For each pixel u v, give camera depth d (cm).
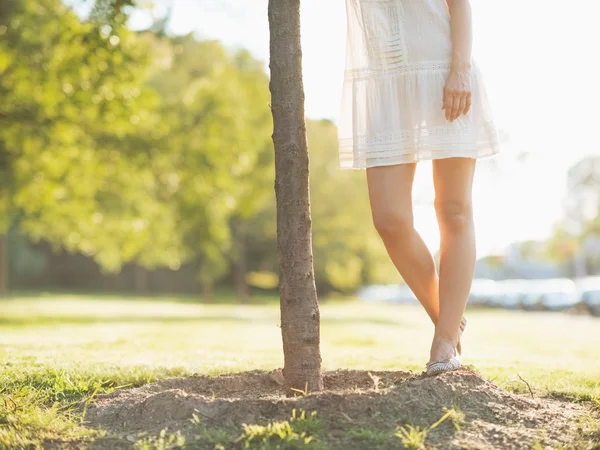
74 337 742
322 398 279
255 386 358
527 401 306
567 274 5653
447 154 336
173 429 274
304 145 317
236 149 1756
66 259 4769
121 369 404
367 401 279
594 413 309
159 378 388
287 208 313
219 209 2011
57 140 1476
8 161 1548
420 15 339
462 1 339
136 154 1620
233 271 4841
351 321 1739
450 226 344
